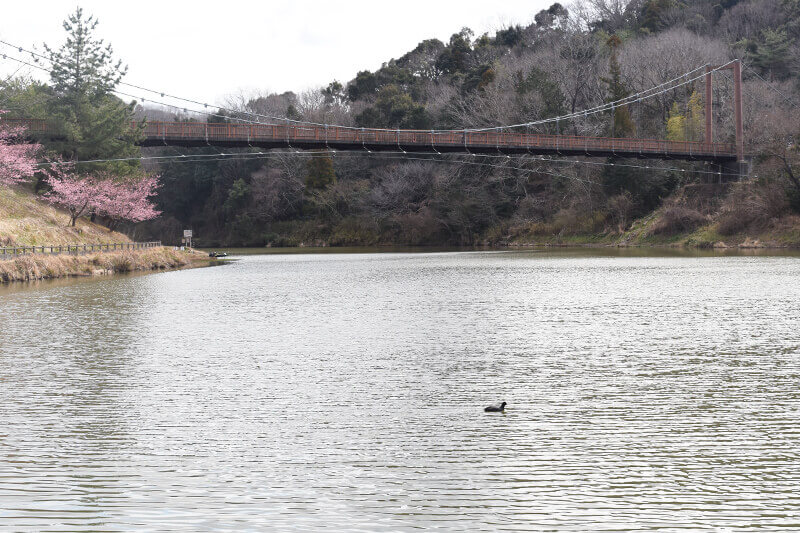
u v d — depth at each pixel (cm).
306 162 14175
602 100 11962
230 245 14075
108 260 6456
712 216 9856
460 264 7250
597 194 11450
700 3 16288
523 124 10619
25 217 7256
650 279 5112
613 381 1995
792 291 4184
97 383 2000
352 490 1247
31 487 1262
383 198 13250
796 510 1160
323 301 3988
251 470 1338
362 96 15500
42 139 8188
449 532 1093
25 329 2973
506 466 1352
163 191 14900
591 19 16888
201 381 2020
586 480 1286
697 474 1309
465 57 15775
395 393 1881
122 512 1162
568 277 5403
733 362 2231
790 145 9531
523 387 1938
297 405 1769
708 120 10312
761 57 12950
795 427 1576
